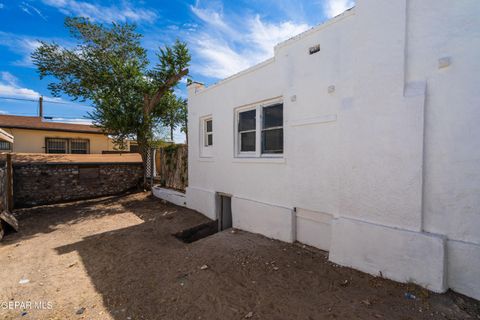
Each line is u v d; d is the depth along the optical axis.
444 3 2.70
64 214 7.57
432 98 2.79
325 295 2.85
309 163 4.22
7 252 4.58
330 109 3.88
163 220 6.71
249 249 4.43
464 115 2.61
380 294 2.79
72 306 2.84
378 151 3.19
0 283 3.41
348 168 3.52
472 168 2.57
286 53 4.59
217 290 3.09
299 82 4.36
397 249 2.99
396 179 3.04
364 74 3.31
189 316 2.59
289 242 4.59
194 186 7.74
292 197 4.57
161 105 10.81
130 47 10.86
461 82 2.62
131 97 9.86
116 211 7.87
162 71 10.12
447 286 2.72
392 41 3.04
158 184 11.20
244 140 5.92
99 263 4.05
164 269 3.77
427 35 2.81
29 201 8.84
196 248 4.62
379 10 3.16
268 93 5.04
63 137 16.66
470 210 2.59
